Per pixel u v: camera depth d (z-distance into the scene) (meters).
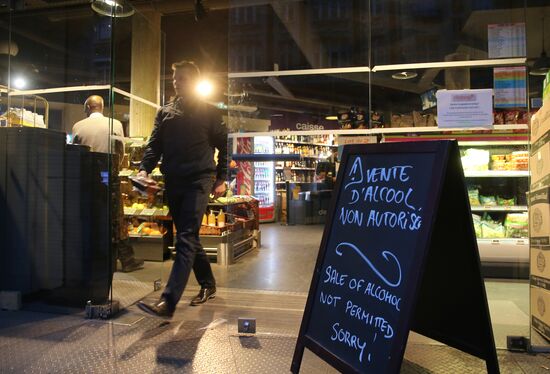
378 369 1.47
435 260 1.91
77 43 5.01
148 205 4.12
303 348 1.83
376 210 1.71
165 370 2.06
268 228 7.51
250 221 5.46
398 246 1.56
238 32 3.62
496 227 3.76
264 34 3.65
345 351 1.62
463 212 1.71
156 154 3.03
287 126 3.60
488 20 3.24
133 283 3.58
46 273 3.09
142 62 4.39
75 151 3.07
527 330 2.48
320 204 7.56
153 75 4.78
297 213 7.73
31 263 3.10
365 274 1.66
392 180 1.69
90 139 3.52
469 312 1.82
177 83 2.90
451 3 3.51
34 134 3.10
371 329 1.55
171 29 6.61
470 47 3.37
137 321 2.77
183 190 2.86
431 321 2.00
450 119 2.86
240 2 3.62
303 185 7.72
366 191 1.79
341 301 1.71
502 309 2.81
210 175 2.96
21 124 3.67
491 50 3.02
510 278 3.55
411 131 3.40
